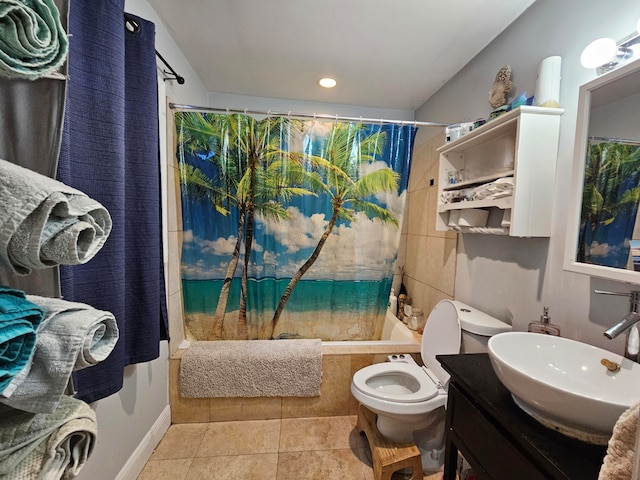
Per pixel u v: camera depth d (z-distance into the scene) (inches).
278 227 78.4
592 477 22.7
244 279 78.8
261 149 75.1
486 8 52.6
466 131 62.7
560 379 34.7
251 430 66.7
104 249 36.0
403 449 53.6
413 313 87.6
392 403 51.9
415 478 52.6
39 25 17.9
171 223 67.1
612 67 36.4
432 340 64.7
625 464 15.4
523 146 44.1
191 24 59.4
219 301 78.2
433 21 56.3
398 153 81.1
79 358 18.5
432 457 58.3
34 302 19.4
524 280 51.8
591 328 40.3
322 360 70.3
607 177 35.6
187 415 68.4
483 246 62.7
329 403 71.3
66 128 30.4
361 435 65.6
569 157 43.8
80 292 34.2
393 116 101.8
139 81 43.6
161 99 60.7
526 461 27.2
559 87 45.1
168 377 67.0
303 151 76.9
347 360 70.9
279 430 66.9
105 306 36.6
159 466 56.6
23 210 15.5
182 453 59.7
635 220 32.7
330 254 81.7
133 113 43.4
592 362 34.2
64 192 17.2
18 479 17.2
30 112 22.6
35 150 22.9
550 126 44.5
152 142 45.5
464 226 59.4
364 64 73.0
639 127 32.2
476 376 38.0
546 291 47.3
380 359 71.8
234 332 80.1
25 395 16.5
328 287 82.7
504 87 56.1
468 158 65.1
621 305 36.7
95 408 42.4
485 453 33.4
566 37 44.8
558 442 26.3
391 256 84.2
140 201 44.9
